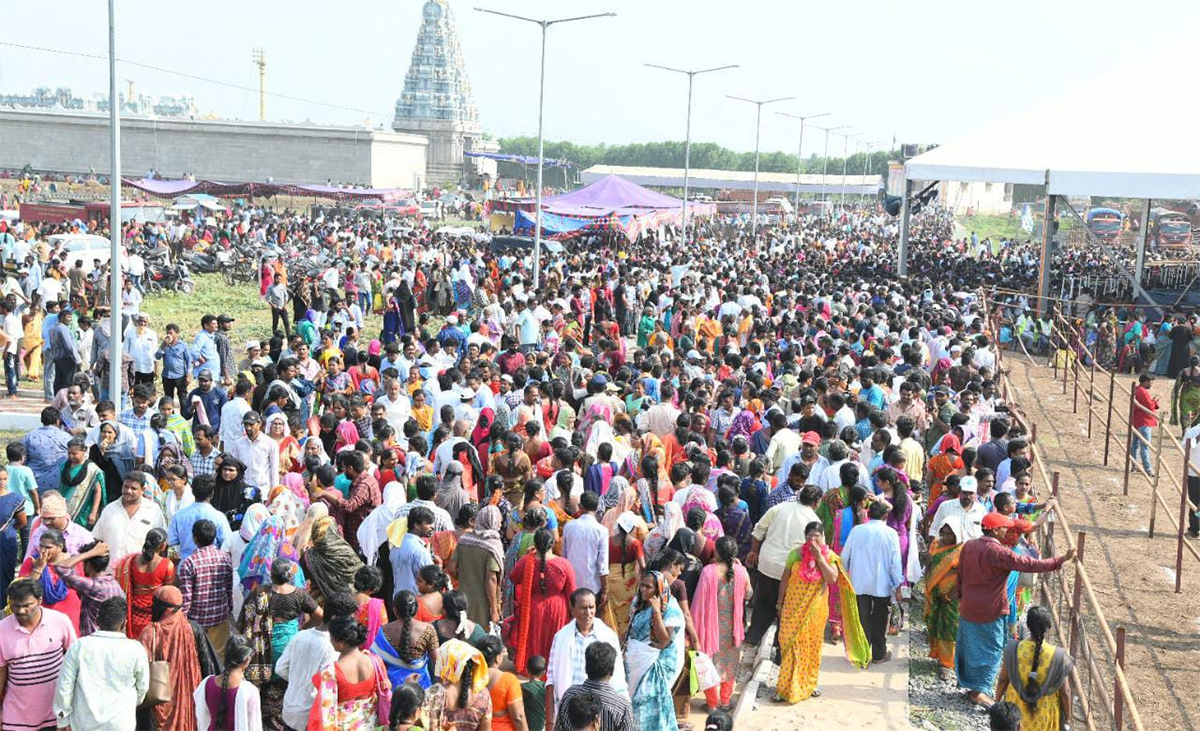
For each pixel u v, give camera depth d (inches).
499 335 892.0
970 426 547.8
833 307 987.9
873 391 582.6
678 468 429.4
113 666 292.4
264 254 1596.9
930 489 502.9
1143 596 500.4
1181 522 508.1
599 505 423.2
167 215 2058.3
